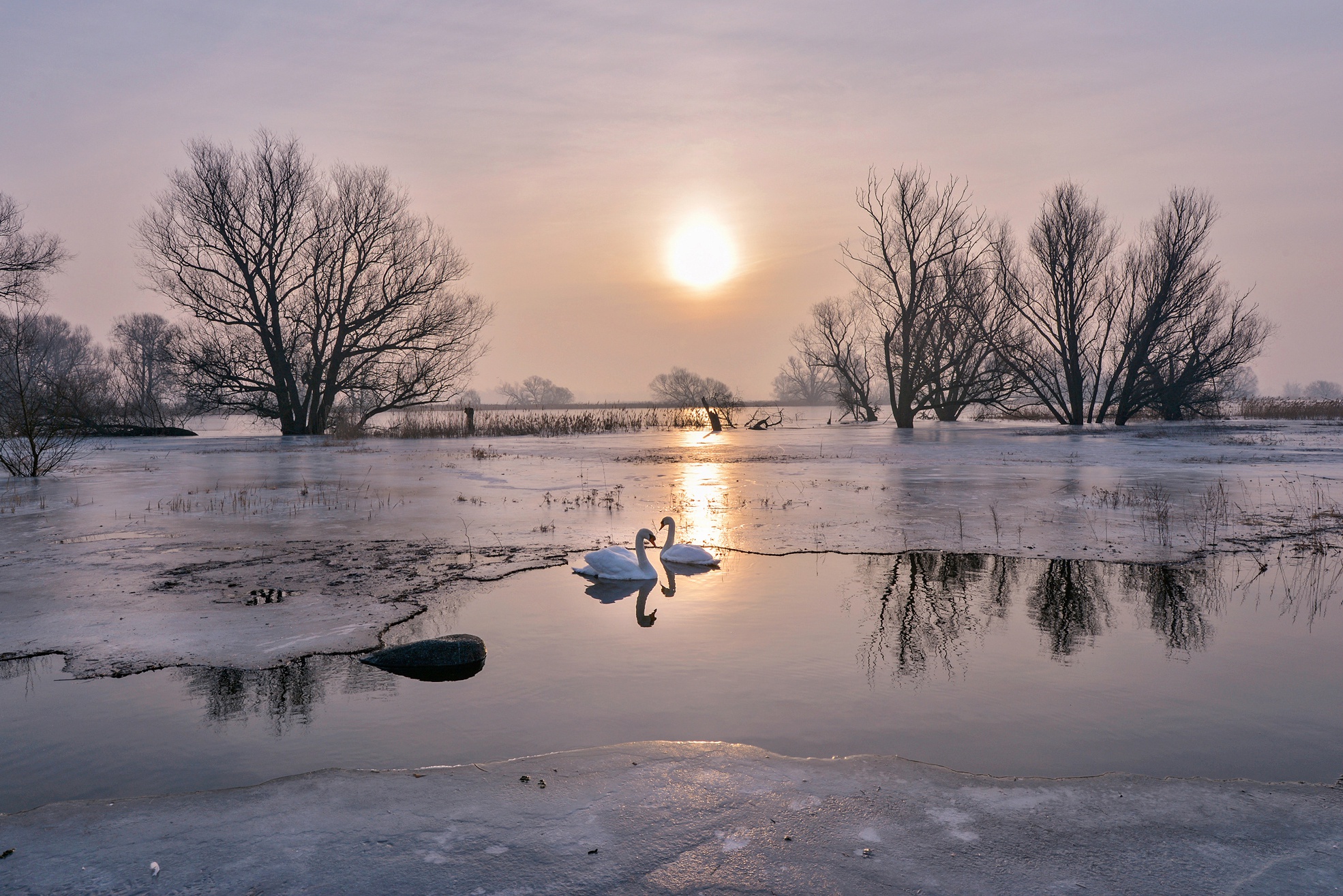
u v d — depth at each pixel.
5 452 25.95
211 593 9.41
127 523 14.45
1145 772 5.12
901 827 4.11
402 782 4.67
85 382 36.81
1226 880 3.61
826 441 38.91
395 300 44.16
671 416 80.38
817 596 9.50
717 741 5.57
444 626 8.26
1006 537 12.85
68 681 6.73
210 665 7.09
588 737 5.66
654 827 4.11
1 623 8.20
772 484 20.09
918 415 75.38
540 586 9.92
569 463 27.14
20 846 3.97
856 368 64.19
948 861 3.77
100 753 5.42
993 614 8.79
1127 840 3.98
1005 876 3.63
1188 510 15.42
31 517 15.15
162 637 7.79
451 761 5.28
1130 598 9.41
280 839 4.01
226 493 18.83
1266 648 7.65
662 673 6.94
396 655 7.08
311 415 45.53
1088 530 13.39
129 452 33.16
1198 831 4.09
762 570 10.87
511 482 20.88
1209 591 9.69
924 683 6.70
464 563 11.07
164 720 5.96
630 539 12.80
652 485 20.12
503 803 4.38
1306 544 12.15
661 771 4.81
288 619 8.37
